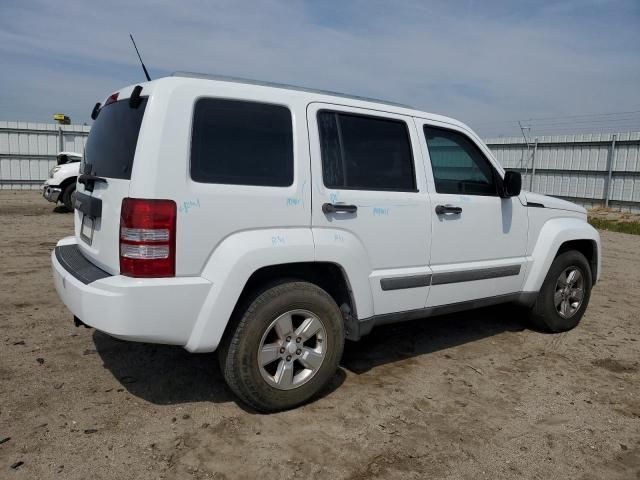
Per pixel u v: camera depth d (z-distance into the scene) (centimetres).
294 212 321
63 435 292
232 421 315
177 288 284
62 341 429
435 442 302
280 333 318
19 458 269
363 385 374
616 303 626
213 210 294
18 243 860
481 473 275
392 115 382
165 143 282
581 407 352
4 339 428
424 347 457
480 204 425
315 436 302
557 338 492
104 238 305
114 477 258
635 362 436
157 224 278
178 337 291
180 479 259
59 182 1291
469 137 429
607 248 1066
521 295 477
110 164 314
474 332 503
